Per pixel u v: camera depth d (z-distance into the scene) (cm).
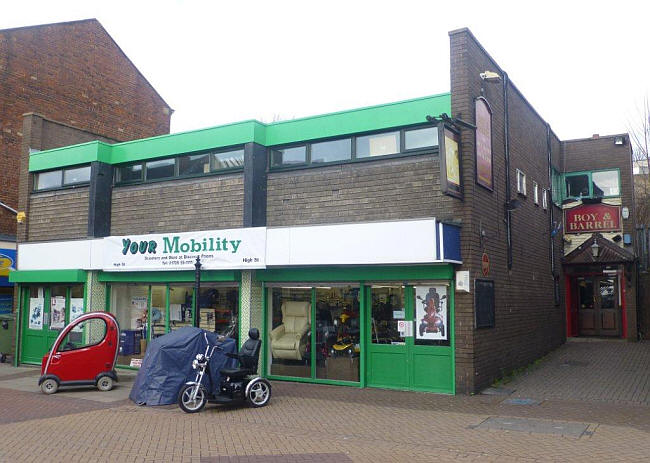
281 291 1354
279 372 1337
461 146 1153
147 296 1538
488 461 704
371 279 1212
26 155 1755
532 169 1645
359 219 1241
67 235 1648
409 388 1176
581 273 1973
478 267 1162
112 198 1602
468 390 1111
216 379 1098
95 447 779
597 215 1967
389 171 1219
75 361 1228
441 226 1073
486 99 1262
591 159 2022
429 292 1173
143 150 1542
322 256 1192
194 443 798
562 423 890
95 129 2472
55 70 2341
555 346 1745
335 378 1263
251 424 913
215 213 1407
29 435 847
